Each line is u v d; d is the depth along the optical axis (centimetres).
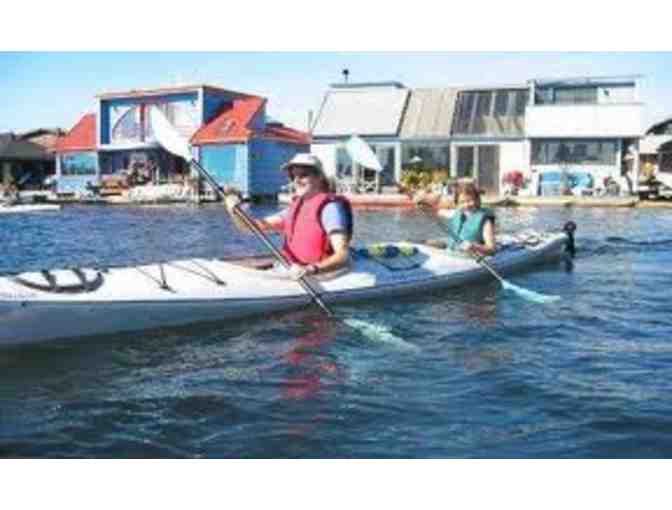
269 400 548
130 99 3850
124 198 3425
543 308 864
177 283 719
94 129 4088
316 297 768
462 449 474
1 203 3297
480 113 3309
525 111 3206
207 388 569
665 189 3103
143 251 1504
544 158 3212
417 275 902
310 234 789
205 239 1736
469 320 795
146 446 475
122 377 589
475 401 551
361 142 1063
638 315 838
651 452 470
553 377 607
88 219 2375
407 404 544
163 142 807
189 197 3366
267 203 3512
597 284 1040
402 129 3375
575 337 738
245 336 702
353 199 2997
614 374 617
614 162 3127
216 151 3544
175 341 681
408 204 2922
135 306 675
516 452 471
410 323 775
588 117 3105
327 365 629
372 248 895
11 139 4828
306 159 786
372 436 491
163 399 546
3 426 497
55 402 538
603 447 477
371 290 841
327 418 518
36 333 632
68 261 1349
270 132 3719
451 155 3322
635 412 530
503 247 1123
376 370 619
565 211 2642
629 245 1547
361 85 3628
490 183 3291
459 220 1009
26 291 633
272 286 770
